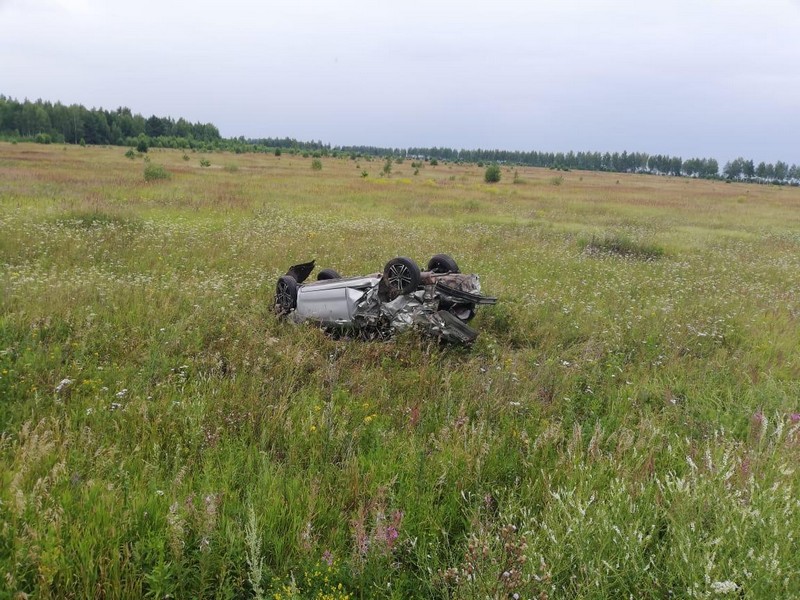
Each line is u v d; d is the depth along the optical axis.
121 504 3.46
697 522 3.41
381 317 7.62
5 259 10.70
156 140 115.56
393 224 19.55
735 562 3.12
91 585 2.91
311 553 3.28
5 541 3.00
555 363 6.98
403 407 5.49
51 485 3.65
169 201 22.56
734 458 4.10
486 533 3.45
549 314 9.15
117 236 13.27
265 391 5.63
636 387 6.44
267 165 66.12
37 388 5.25
